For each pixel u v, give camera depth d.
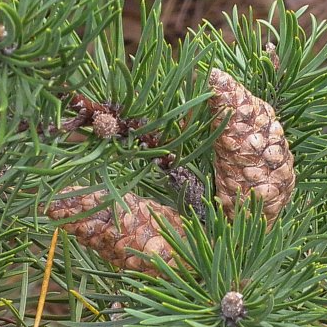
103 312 0.51
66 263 0.51
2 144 0.45
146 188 0.53
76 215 0.49
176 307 0.46
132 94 0.48
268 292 0.46
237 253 0.48
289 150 0.52
